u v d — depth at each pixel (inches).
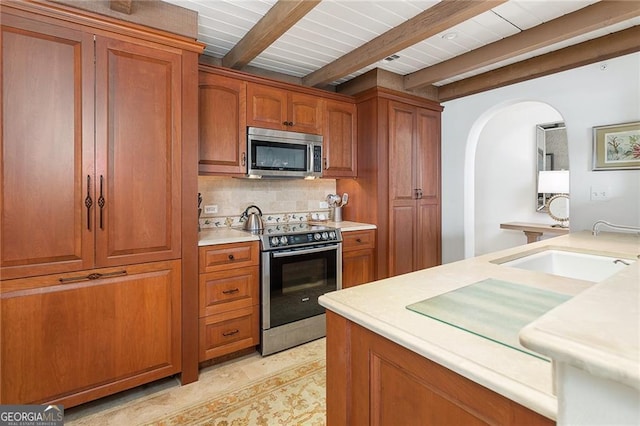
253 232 106.7
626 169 103.0
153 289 79.4
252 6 81.8
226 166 102.7
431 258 146.8
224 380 85.8
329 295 44.9
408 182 137.2
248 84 107.0
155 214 79.4
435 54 111.8
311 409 73.6
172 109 81.0
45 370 67.5
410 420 33.4
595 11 82.4
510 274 54.7
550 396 22.6
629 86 101.8
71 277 69.8
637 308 22.4
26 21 64.4
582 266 77.2
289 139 115.3
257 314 98.4
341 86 141.0
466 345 30.1
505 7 83.8
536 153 179.3
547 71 114.1
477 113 140.2
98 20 70.9
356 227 122.5
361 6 82.4
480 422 27.3
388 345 35.4
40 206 66.6
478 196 202.5
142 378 78.2
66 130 68.7
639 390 16.2
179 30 81.0
